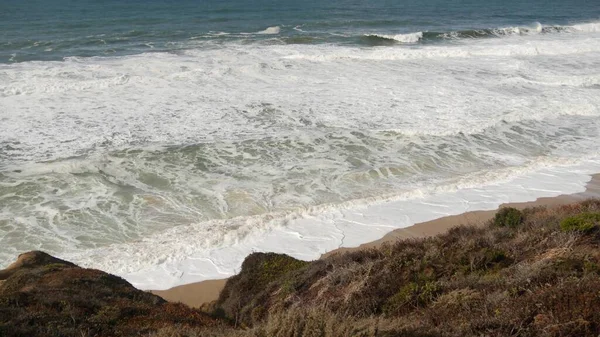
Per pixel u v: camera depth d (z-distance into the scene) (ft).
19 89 72.90
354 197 46.73
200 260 37.09
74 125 61.67
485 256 26.84
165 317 23.86
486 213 43.70
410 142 59.00
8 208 43.75
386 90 77.46
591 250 25.38
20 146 55.57
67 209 43.88
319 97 73.61
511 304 19.51
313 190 47.83
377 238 39.96
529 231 31.37
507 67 93.91
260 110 67.97
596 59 103.04
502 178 50.72
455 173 51.98
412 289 23.80
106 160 52.75
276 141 58.44
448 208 44.70
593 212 33.91
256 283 31.07
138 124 62.54
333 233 40.60
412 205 45.21
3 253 37.50
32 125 61.26
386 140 59.36
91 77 80.59
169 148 56.08
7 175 49.08
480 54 105.50
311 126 62.95
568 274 21.53
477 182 49.70
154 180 49.37
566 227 29.22
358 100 72.59
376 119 65.51
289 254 37.63
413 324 18.71
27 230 40.55
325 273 28.63
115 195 46.37
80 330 20.80
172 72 84.17
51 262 32.30
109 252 37.73
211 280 34.88
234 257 37.52
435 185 49.11
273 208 44.57
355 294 24.75
